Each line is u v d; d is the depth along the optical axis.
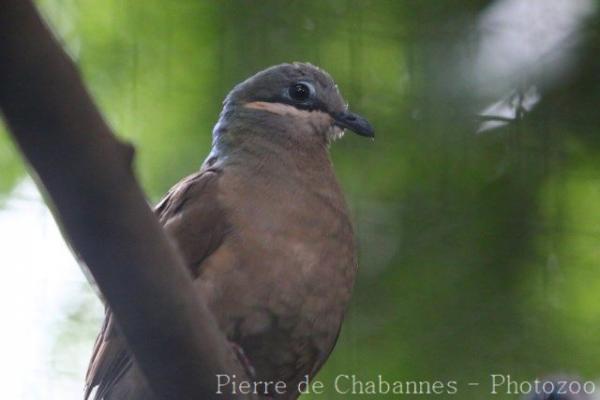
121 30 13.84
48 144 6.18
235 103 10.79
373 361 12.91
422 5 13.84
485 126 13.57
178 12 13.88
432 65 13.70
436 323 13.02
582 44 13.70
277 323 9.51
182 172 13.25
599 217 13.50
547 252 13.38
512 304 13.20
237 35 13.77
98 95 13.66
